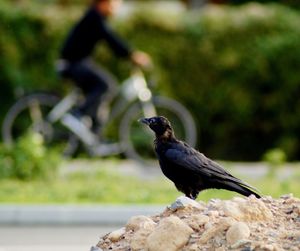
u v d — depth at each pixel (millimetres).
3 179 15906
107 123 18219
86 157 18688
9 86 20297
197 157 8070
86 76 16594
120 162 19297
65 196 14219
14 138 19469
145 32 20656
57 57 20234
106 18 16609
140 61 16781
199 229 6129
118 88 20203
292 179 16734
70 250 11188
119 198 14125
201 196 14305
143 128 18312
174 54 20719
